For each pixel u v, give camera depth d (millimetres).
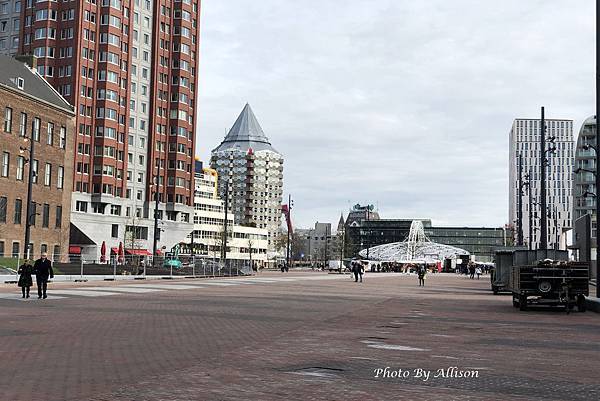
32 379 9242
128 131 101125
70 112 75188
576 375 10352
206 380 9258
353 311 23797
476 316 23078
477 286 58469
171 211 107188
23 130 67938
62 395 8133
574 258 73750
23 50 97375
